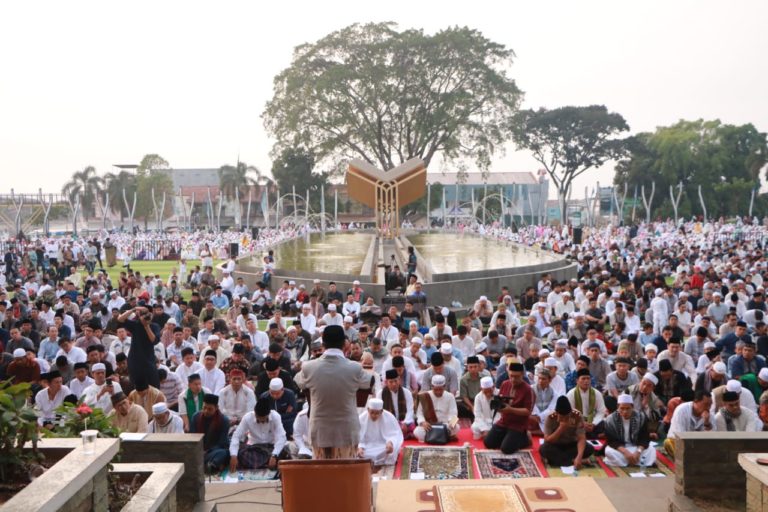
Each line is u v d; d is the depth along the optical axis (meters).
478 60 59.31
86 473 4.84
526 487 8.21
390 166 63.25
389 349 13.76
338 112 60.16
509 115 62.59
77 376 11.92
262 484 8.56
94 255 37.56
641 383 10.56
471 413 12.04
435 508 7.63
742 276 26.22
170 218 90.06
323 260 32.72
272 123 62.03
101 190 81.19
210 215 72.31
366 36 59.78
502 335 15.43
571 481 8.39
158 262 45.28
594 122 78.38
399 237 44.03
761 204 75.69
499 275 27.12
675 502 7.23
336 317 17.88
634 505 7.66
